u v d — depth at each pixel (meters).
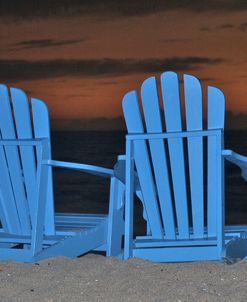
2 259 4.21
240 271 3.54
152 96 4.04
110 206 4.57
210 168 4.03
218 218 3.94
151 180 4.16
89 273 3.62
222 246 3.94
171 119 4.03
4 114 4.37
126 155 4.07
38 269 3.76
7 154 4.39
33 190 4.37
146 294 3.21
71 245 4.32
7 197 4.48
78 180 17.64
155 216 4.21
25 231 4.53
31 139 4.26
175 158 4.05
